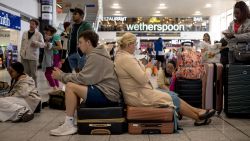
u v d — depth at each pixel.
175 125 3.93
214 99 4.98
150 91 3.99
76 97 3.93
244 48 4.79
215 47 7.19
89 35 4.08
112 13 25.47
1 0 9.69
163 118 3.86
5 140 3.58
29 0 13.19
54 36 7.26
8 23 10.47
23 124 4.37
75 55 5.51
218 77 4.95
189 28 29.27
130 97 3.96
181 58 5.02
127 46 4.03
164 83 5.66
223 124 4.39
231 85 4.71
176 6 21.27
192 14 26.20
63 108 5.38
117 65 3.99
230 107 4.73
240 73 4.68
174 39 29.48
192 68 4.93
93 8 19.66
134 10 23.34
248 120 4.63
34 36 7.00
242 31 4.86
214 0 18.62
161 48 14.52
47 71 7.22
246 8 4.86
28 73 7.12
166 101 4.01
